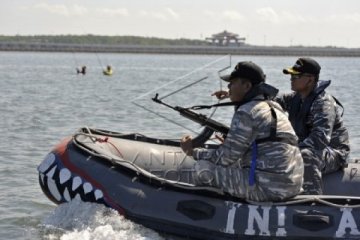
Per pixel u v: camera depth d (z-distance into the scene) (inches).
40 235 228.8
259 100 205.5
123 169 226.1
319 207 206.1
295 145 208.1
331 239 202.2
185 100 781.3
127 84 1179.3
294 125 242.4
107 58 4178.2
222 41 5196.9
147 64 2960.1
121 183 223.3
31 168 336.5
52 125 506.6
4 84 1102.4
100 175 227.0
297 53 4507.9
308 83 238.4
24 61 3036.4
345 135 249.1
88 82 1230.3
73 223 227.5
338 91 978.1
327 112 236.2
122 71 1977.1
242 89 205.9
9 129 476.1
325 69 2389.3
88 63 2851.9
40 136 444.8
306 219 203.8
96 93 892.6
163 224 212.8
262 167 203.5
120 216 219.5
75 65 2464.3
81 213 226.2
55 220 232.4
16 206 267.7
